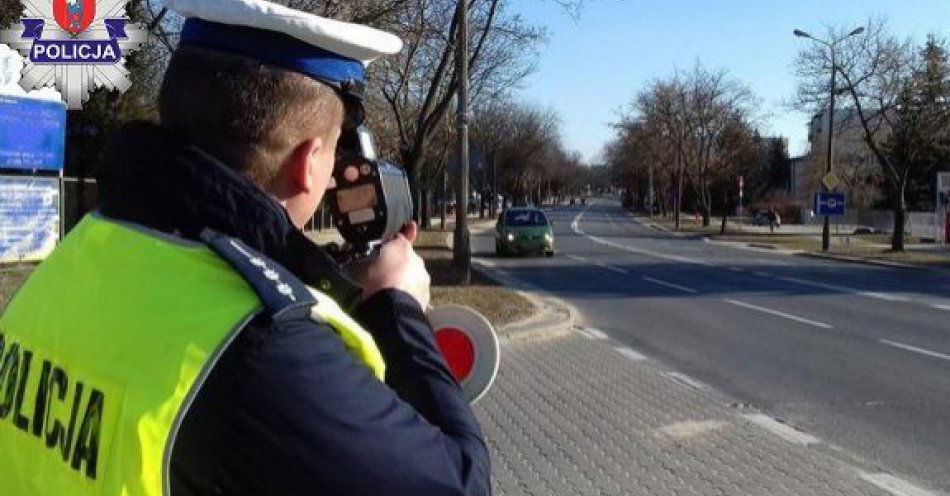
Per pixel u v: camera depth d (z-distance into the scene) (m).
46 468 1.33
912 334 13.38
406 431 1.31
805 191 83.06
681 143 70.94
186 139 1.43
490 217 79.12
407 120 24.86
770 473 6.20
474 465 1.39
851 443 7.07
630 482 5.97
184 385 1.21
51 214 15.62
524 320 13.34
